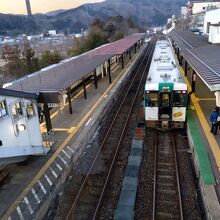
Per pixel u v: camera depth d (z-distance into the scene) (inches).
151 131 621.0
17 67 1535.4
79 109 744.3
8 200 383.2
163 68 686.5
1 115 417.4
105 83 1038.4
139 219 361.1
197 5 3189.0
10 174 446.6
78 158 523.2
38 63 1596.9
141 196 404.2
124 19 3939.5
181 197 394.0
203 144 488.7
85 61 987.3
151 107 585.6
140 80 1160.2
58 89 569.9
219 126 548.1
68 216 370.9
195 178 441.7
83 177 463.2
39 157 496.4
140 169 472.1
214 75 491.2
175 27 3767.2
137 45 2212.1
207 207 342.3
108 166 489.1
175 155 506.3
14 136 445.4
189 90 850.8
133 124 671.1
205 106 693.9
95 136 620.7
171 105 575.2
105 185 427.5
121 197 397.4
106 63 1207.6
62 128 620.4
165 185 428.1
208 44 1063.0
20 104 462.3
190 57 802.2
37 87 601.9
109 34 2596.0
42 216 368.8
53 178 429.4
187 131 582.6
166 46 1220.5
